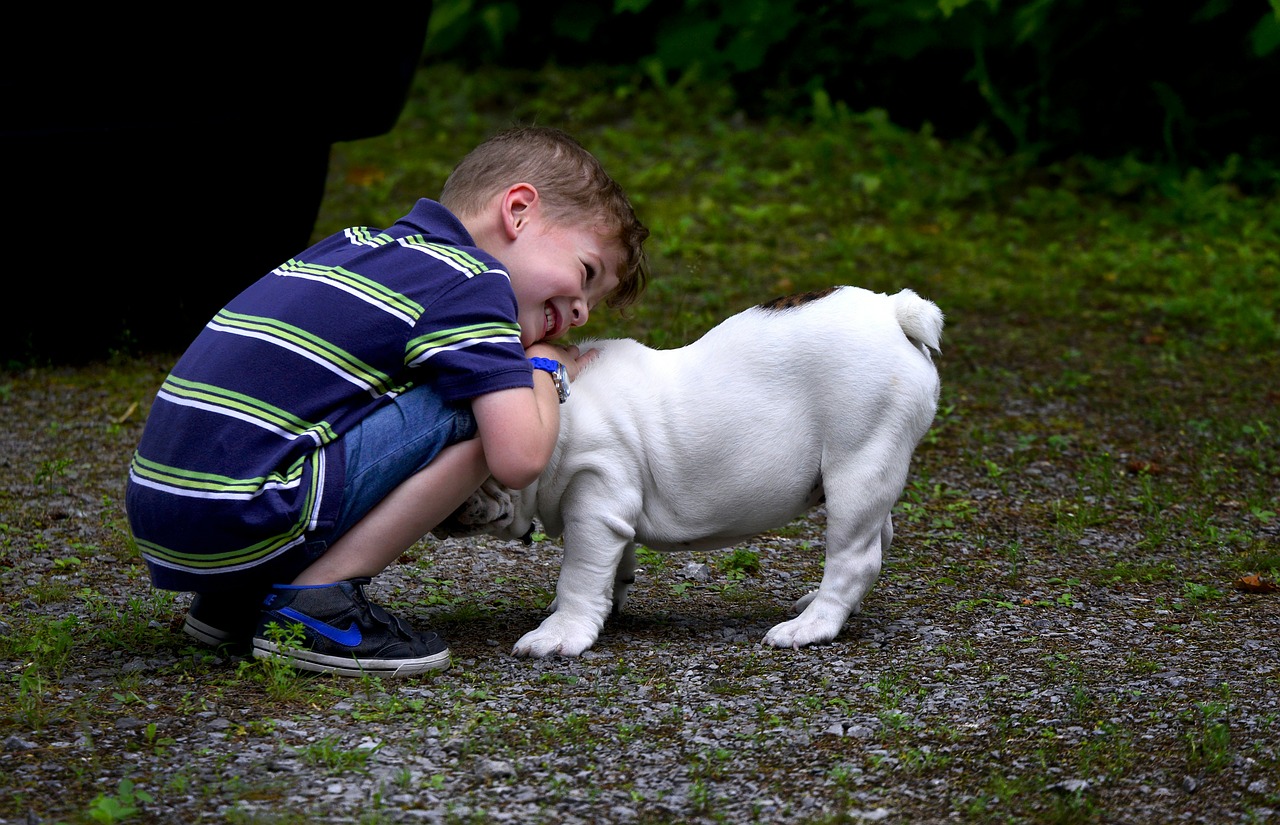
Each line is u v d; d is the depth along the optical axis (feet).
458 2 62.08
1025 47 51.13
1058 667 14.92
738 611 17.28
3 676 13.96
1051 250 41.52
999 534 20.83
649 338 30.94
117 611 16.34
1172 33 48.70
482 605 17.24
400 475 13.93
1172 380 30.25
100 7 25.48
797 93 54.34
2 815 10.79
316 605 13.96
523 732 12.82
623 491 15.17
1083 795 11.64
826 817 11.18
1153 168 47.21
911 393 15.26
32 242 27.53
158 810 10.98
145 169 27.12
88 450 23.81
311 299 13.75
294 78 27.12
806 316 15.46
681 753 12.42
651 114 54.34
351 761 11.95
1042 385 29.66
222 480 13.34
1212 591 17.88
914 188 46.73
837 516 15.44
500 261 14.62
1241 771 12.11
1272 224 43.32
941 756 12.44
